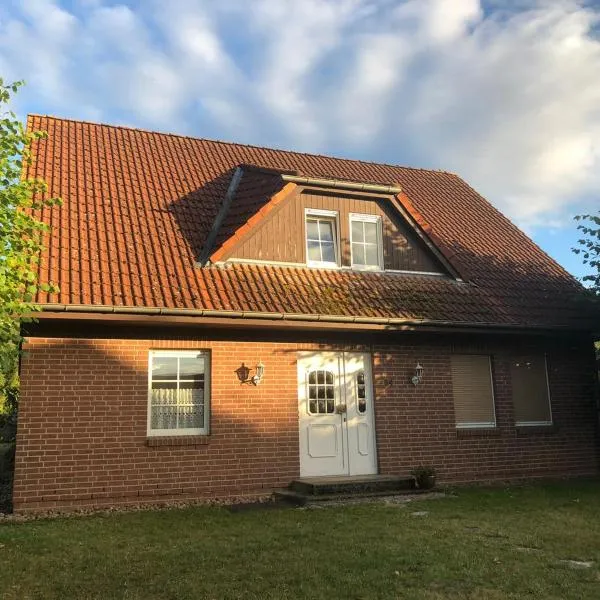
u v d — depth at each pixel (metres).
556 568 6.42
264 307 11.03
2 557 6.89
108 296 10.10
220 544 7.41
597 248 13.59
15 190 8.13
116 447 10.26
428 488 11.30
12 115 8.25
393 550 7.05
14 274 7.77
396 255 13.83
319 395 12.09
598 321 14.05
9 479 13.52
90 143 14.63
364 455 12.17
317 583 5.96
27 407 9.86
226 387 11.19
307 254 13.11
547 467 13.66
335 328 11.62
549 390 14.18
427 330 12.37
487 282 14.52
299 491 11.02
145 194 13.34
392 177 18.25
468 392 13.39
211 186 14.39
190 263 11.72
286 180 12.80
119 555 6.96
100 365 10.37
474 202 18.62
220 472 10.88
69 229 11.46
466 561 6.63
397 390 12.56
